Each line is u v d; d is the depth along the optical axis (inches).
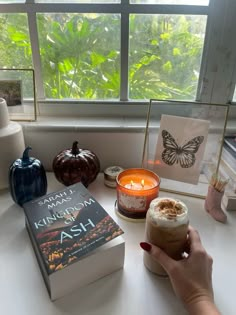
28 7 24.2
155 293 15.7
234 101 27.2
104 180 25.5
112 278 16.6
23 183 21.2
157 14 24.2
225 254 18.2
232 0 22.9
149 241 16.4
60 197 19.7
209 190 21.7
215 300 15.3
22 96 26.6
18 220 20.9
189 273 14.4
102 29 25.2
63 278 14.9
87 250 15.4
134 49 25.8
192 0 23.8
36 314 14.5
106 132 25.9
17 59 26.6
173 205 16.8
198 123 23.2
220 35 24.2
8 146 22.6
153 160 25.0
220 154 23.2
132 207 20.7
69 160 23.0
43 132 26.0
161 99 25.4
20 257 17.7
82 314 14.5
